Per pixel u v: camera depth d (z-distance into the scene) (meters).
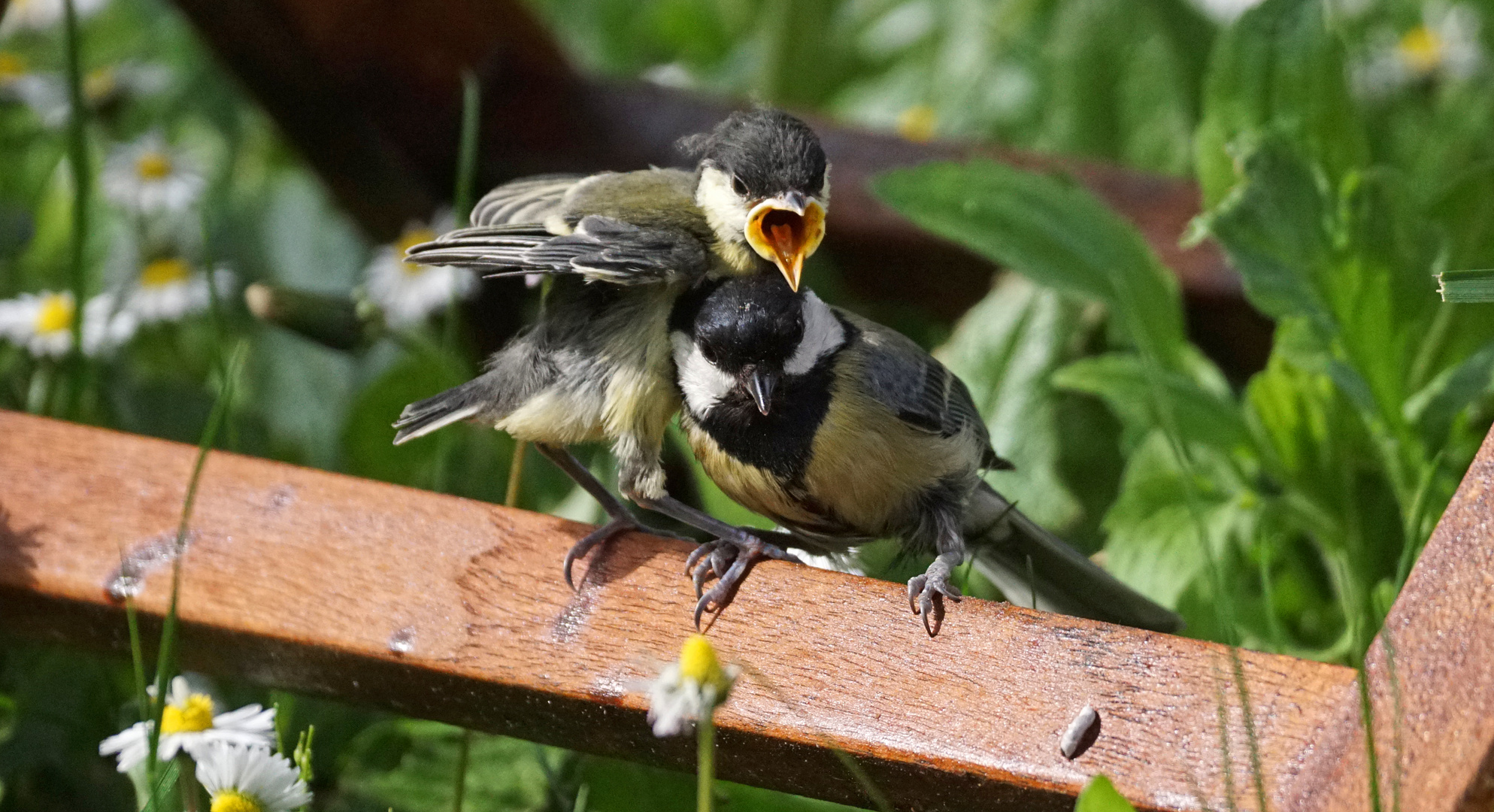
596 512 3.55
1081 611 3.46
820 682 3.38
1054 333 3.58
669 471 3.55
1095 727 3.36
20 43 4.37
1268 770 3.34
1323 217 3.50
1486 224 3.52
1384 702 3.34
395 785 3.46
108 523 3.42
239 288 3.68
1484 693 3.33
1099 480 3.58
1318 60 3.53
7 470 3.44
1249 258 3.50
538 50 3.67
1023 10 4.41
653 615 3.39
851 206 3.64
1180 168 3.87
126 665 3.49
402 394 3.58
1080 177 3.65
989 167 3.54
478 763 3.46
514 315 3.62
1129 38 3.95
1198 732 3.35
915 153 3.66
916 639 3.38
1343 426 3.50
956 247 3.64
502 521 3.41
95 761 3.48
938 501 3.44
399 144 3.65
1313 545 3.52
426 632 3.40
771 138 3.44
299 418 3.65
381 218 3.67
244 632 3.41
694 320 3.43
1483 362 3.49
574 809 3.45
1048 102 4.11
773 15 4.39
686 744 3.38
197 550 3.42
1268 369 3.51
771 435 3.43
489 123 3.66
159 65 4.01
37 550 3.42
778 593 3.39
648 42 4.90
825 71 4.44
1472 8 4.10
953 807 3.37
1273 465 3.51
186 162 3.66
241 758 3.38
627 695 3.38
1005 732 3.36
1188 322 3.62
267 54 3.63
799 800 3.44
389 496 3.42
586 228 3.43
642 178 3.47
